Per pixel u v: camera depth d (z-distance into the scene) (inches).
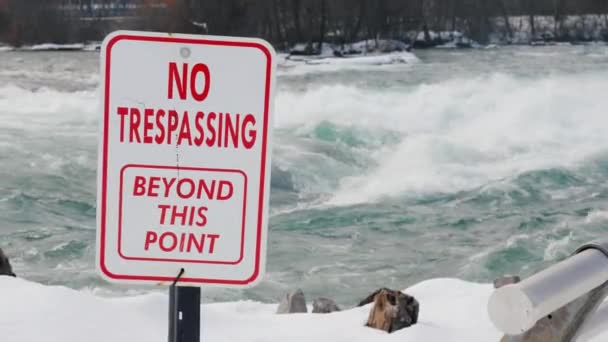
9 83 1330.0
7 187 703.7
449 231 653.9
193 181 77.7
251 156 77.6
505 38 2445.9
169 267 78.2
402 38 2359.7
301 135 913.5
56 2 1924.2
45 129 935.7
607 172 805.2
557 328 77.9
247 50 76.9
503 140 898.1
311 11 2209.6
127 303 252.1
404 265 577.9
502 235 641.6
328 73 1619.1
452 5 2406.5
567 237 634.8
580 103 1011.9
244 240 78.4
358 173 820.0
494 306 69.7
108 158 77.1
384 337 259.1
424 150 864.9
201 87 77.0
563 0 2461.9
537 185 771.4
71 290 241.0
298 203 732.0
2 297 230.5
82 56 1822.1
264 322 276.2
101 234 77.6
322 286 530.9
